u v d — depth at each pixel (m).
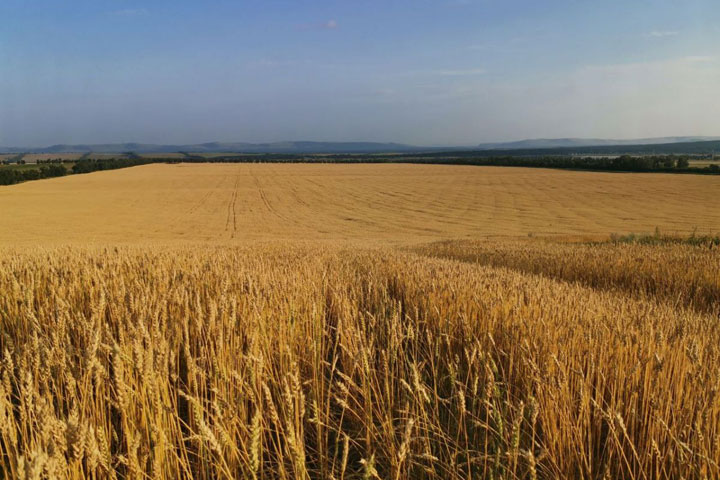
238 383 2.86
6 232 37.75
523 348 3.16
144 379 2.40
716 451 2.29
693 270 9.72
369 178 91.31
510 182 80.12
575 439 2.60
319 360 3.55
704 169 89.12
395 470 2.51
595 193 63.94
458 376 3.58
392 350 3.60
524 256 14.15
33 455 1.60
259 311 4.04
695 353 2.87
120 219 46.25
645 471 2.50
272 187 76.69
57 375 2.81
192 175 98.38
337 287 5.32
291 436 2.10
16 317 4.21
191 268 7.15
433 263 9.36
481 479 2.53
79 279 5.79
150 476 2.29
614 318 4.43
